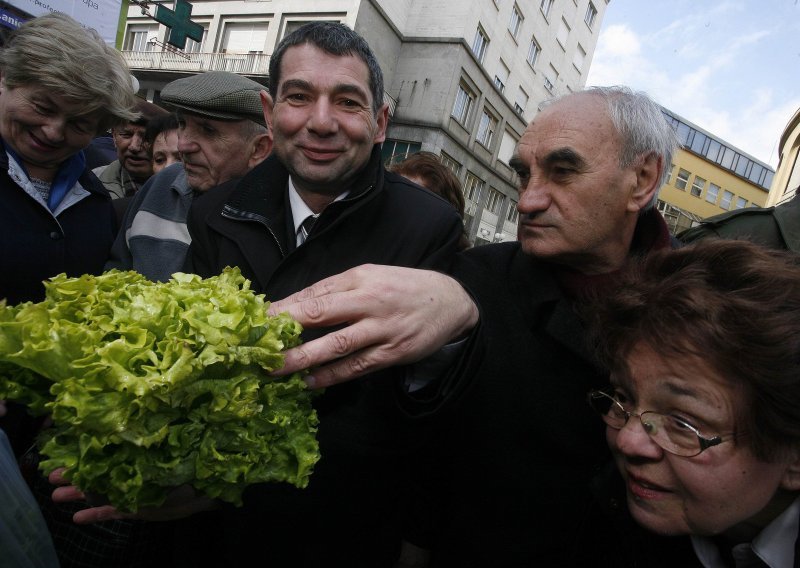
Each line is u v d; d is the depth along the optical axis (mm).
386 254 1175
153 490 672
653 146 1022
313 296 741
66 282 721
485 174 14797
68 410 580
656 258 819
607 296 830
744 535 788
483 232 15859
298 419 754
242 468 668
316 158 1159
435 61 11688
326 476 1014
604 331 796
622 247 1114
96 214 1646
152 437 591
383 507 1099
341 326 1032
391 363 731
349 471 1008
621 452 829
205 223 1272
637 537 896
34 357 594
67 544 1200
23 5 4109
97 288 739
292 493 1023
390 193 1290
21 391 664
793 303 648
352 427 969
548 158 1007
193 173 1684
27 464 1245
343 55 1148
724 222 1569
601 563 1050
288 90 1153
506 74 14562
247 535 1032
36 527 849
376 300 694
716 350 637
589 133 978
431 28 11836
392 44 11742
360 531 1086
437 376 903
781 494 723
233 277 789
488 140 14820
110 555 1190
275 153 1346
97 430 585
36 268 1451
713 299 659
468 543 1153
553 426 1067
